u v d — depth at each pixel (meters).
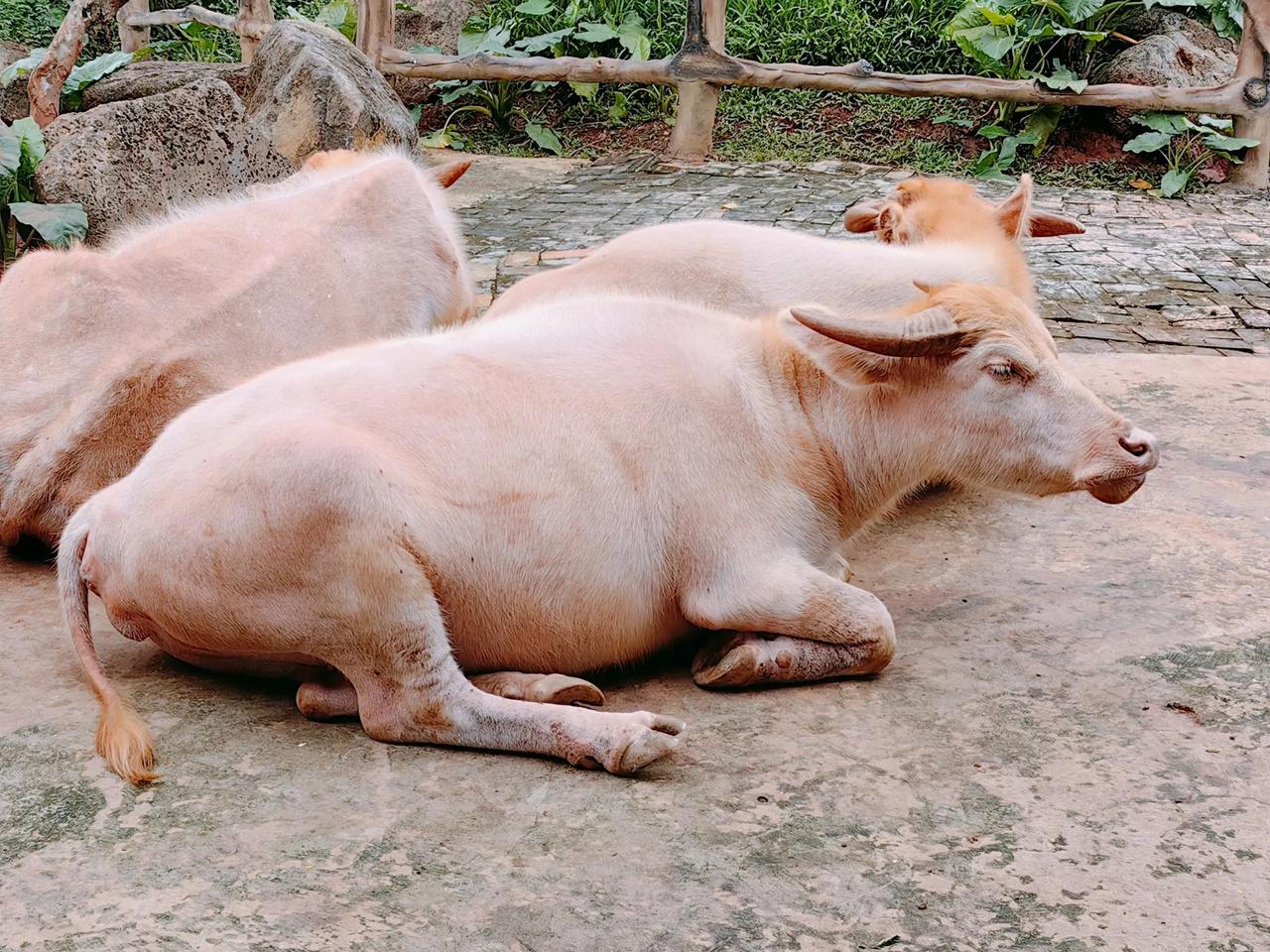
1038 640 3.25
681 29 12.26
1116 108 10.53
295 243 4.38
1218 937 2.11
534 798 2.48
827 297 3.97
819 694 2.96
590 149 11.48
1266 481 4.37
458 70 11.16
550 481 2.83
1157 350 6.21
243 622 2.70
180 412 3.85
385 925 2.09
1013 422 3.01
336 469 2.56
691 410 2.99
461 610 2.79
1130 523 4.03
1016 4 10.94
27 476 3.70
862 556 3.82
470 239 8.23
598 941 2.07
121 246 4.34
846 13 12.13
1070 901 2.19
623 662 3.06
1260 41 9.83
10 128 7.20
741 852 2.32
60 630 3.32
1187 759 2.67
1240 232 8.71
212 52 13.45
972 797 2.51
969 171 10.45
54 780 2.53
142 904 2.14
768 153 11.02
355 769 2.59
